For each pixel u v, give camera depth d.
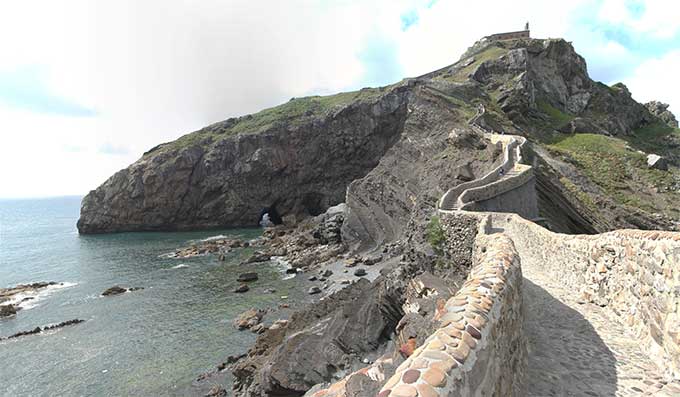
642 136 91.38
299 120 102.38
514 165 42.59
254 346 29.17
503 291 6.13
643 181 59.09
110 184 98.25
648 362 7.10
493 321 5.16
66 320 39.25
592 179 57.00
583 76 97.12
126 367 29.38
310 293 43.97
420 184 58.12
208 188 97.25
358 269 48.41
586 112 89.56
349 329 23.53
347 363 21.58
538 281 12.98
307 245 68.44
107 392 26.22
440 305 11.63
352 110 96.38
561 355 7.69
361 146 95.81
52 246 84.31
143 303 43.84
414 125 71.19
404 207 58.91
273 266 57.91
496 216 23.11
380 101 94.25
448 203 29.20
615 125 85.75
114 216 97.06
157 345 32.91
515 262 8.11
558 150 63.56
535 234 15.84
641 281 7.88
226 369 28.27
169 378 27.56
